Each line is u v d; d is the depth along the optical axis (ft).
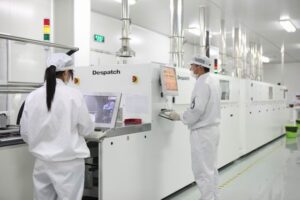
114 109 7.70
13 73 11.39
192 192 11.06
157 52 26.03
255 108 19.69
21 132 5.94
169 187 10.02
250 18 20.53
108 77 9.88
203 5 17.81
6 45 8.45
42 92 5.83
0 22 11.45
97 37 19.33
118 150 7.55
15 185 6.26
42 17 12.87
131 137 8.09
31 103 5.81
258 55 29.12
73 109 5.82
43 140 5.82
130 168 8.04
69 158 5.74
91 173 8.48
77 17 12.27
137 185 8.34
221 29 20.99
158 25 23.38
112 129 7.33
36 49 12.09
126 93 9.53
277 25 22.48
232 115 15.75
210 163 9.03
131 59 10.87
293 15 19.86
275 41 28.73
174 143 10.34
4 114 7.51
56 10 12.59
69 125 5.73
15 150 6.24
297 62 42.91
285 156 18.28
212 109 8.96
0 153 5.96
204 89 8.85
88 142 7.71
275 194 10.99
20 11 12.13
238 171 14.48
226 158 14.94
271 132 24.03
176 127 10.47
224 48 20.95
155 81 9.36
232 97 15.67
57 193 5.86
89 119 6.08
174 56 12.96
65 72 6.18
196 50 32.01
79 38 12.34
